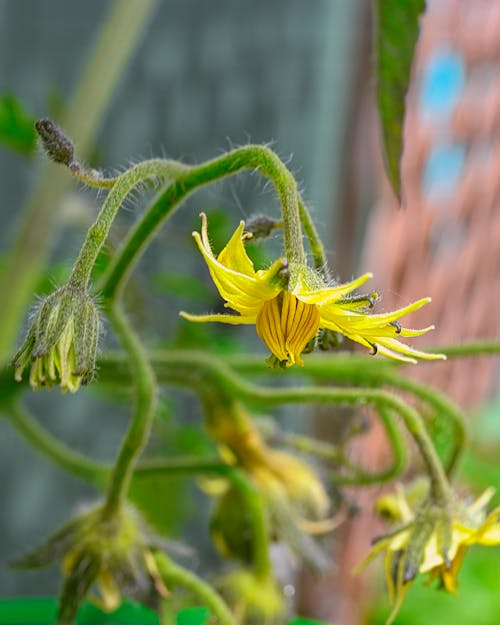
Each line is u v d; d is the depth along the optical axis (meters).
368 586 0.39
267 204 0.35
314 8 0.38
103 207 0.17
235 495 0.23
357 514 0.24
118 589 0.20
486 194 0.46
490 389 0.55
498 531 0.20
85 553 0.20
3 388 0.23
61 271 0.29
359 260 0.36
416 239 0.43
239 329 0.38
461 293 0.46
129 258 0.20
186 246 0.31
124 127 0.41
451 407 0.22
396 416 0.23
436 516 0.20
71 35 0.41
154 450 0.32
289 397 0.22
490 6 0.44
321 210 0.36
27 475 0.42
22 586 0.42
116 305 0.20
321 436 0.31
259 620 0.22
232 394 0.22
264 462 0.23
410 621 0.46
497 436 0.46
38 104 0.41
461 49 0.43
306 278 0.17
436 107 0.43
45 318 0.17
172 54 0.41
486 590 0.48
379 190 0.37
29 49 0.41
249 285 0.17
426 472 0.21
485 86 0.44
